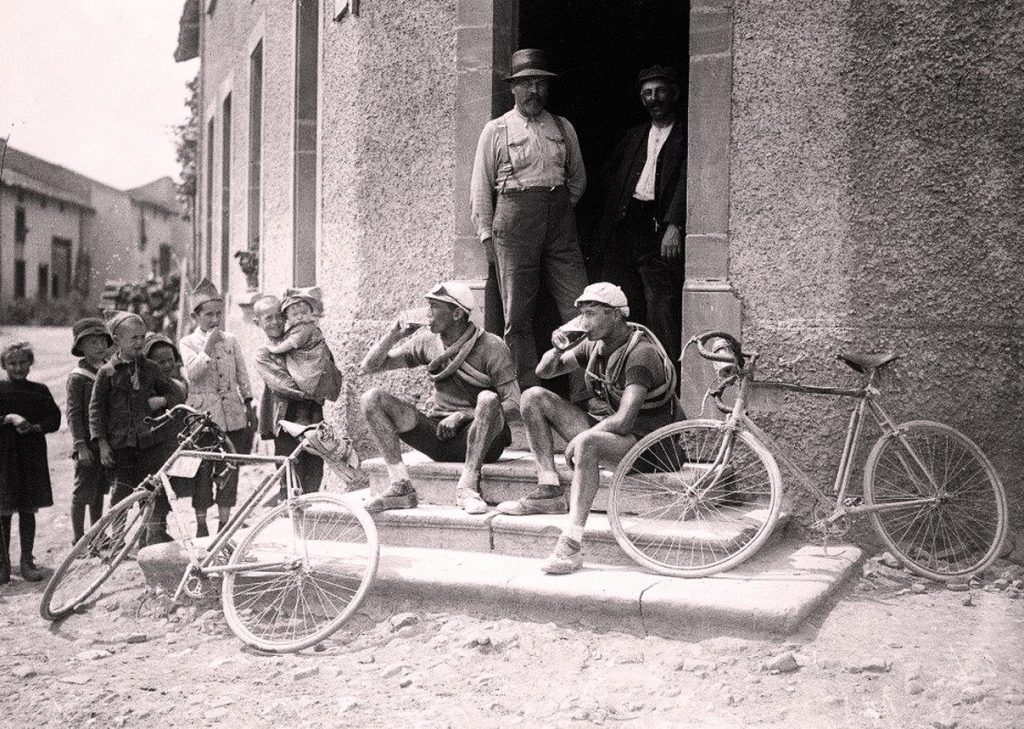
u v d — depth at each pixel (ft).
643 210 23.00
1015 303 18.80
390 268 23.21
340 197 24.36
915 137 19.04
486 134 21.58
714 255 20.13
